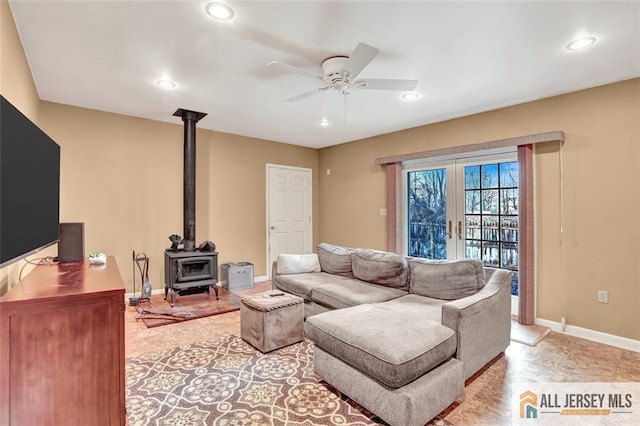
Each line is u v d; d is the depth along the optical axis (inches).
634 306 113.4
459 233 167.5
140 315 141.9
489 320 96.1
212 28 85.4
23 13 78.4
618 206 117.0
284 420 73.4
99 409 59.9
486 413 76.8
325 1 74.1
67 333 57.6
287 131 198.4
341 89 106.7
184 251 164.7
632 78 114.2
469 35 88.7
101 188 158.1
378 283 132.5
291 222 235.9
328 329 84.6
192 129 162.2
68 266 88.0
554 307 132.3
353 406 78.7
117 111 158.9
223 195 201.5
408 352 70.9
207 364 99.8
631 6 75.2
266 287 198.8
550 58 101.4
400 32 87.4
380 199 205.5
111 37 89.7
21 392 54.6
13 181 52.0
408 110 154.4
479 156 159.2
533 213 136.3
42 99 141.0
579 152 126.0
